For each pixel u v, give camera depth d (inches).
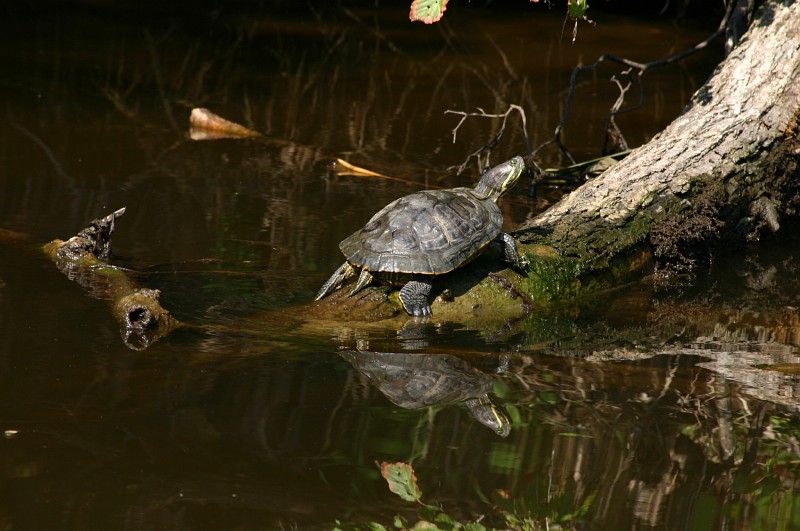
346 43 1000.2
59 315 328.5
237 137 627.8
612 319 365.4
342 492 224.2
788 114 468.4
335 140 633.0
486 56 954.7
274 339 321.1
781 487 232.2
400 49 979.3
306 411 264.7
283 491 223.8
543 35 1065.5
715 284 418.0
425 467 236.2
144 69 832.9
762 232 481.7
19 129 608.1
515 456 243.6
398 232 344.5
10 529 203.3
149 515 211.5
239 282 372.8
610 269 406.0
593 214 419.2
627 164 452.8
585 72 890.1
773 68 476.7
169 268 384.8
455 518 216.2
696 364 315.9
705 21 1152.8
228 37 1003.9
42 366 285.7
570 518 216.8
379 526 212.2
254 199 490.6
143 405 263.6
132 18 1068.5
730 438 257.6
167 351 304.8
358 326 337.1
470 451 245.0
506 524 215.5
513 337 338.3
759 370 310.8
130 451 237.6
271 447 242.8
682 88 824.9
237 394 274.2
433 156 601.6
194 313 339.9
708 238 438.3
